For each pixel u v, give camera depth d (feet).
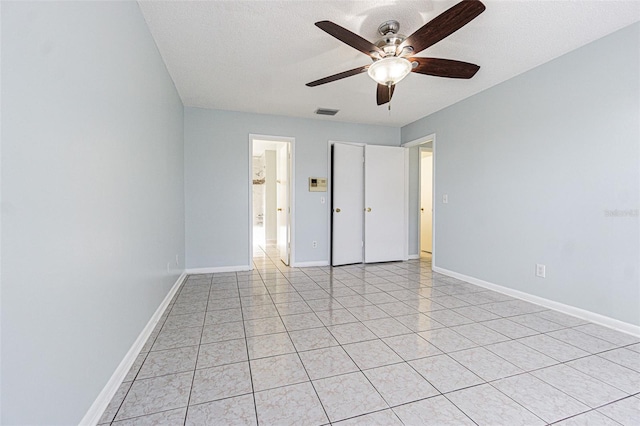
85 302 3.79
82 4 3.76
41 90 2.94
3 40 2.46
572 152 7.91
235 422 4.00
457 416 4.12
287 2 6.11
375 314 8.07
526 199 9.15
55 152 3.17
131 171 5.58
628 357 5.74
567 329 7.06
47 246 3.03
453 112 12.14
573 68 7.88
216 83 10.16
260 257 17.47
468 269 11.44
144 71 6.48
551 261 8.46
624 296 6.89
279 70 9.18
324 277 12.33
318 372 5.23
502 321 7.57
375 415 4.15
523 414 4.16
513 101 9.54
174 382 4.91
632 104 6.72
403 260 16.06
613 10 6.23
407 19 6.65
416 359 5.68
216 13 6.42
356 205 15.15
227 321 7.55
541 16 6.47
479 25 6.79
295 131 14.17
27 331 2.72
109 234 4.55
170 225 9.35
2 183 2.43
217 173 13.01
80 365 3.66
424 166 20.10
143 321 6.33
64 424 3.30
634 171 6.70
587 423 3.98
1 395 2.40
